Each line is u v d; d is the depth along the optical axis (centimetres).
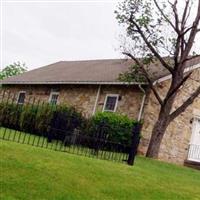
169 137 2331
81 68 3111
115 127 1869
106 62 3177
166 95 2108
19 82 3097
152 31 2081
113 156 1439
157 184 1108
